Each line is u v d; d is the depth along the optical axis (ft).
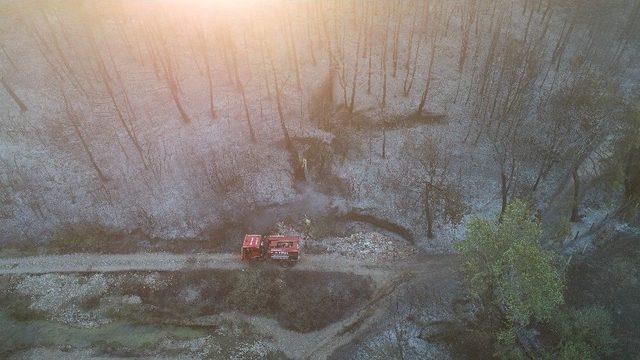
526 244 151.64
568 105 249.34
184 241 206.80
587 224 210.18
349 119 247.70
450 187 222.69
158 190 220.64
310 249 203.41
